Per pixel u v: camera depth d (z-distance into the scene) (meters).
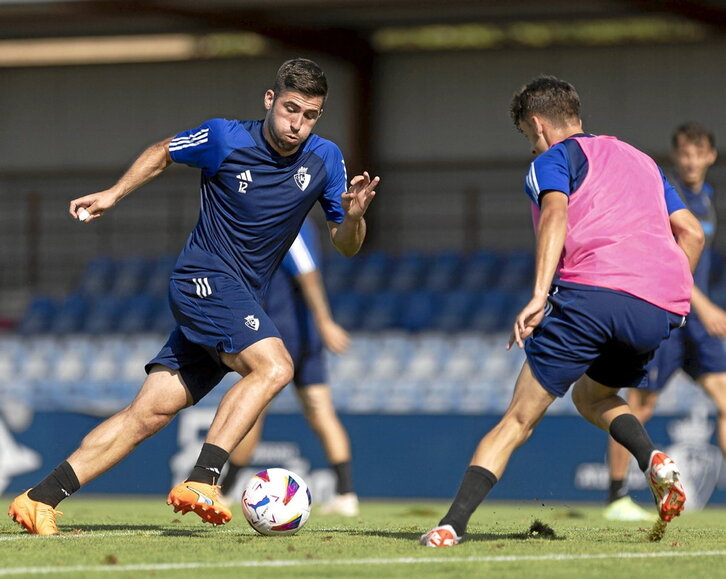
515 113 18.00
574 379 16.50
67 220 77.44
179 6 60.25
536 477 42.25
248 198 18.27
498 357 53.22
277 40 66.75
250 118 75.75
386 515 30.06
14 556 15.17
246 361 17.86
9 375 57.50
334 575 13.31
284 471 18.86
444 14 65.62
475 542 17.11
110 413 46.12
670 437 41.12
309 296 29.92
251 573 13.48
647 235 16.75
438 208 72.69
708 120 68.94
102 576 13.22
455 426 43.53
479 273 65.31
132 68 77.62
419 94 73.25
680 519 27.94
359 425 44.41
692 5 58.47
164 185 76.19
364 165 72.56
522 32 71.50
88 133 78.06
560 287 16.56
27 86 78.75
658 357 29.30
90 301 66.75
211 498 17.00
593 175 16.86
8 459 46.22
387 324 61.59
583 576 13.32
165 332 64.69
